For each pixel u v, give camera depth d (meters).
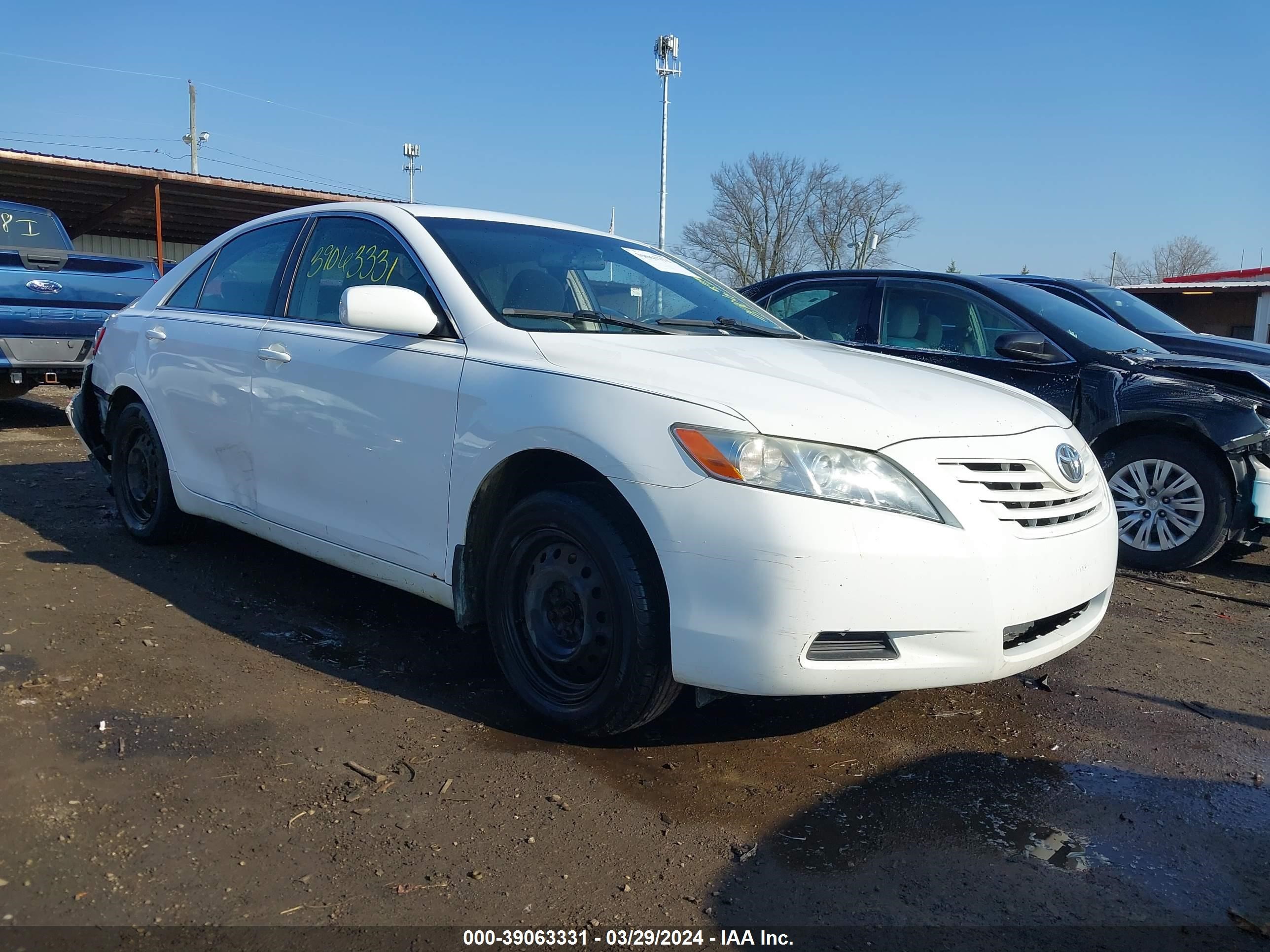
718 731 3.13
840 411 2.72
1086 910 2.27
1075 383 5.64
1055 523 2.98
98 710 3.01
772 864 2.40
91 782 2.59
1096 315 6.32
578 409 2.84
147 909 2.10
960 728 3.26
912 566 2.60
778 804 2.69
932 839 2.55
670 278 4.16
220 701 3.13
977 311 6.05
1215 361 5.80
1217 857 2.53
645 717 2.84
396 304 3.24
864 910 2.23
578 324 3.43
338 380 3.56
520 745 2.96
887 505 2.61
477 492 3.09
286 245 4.20
